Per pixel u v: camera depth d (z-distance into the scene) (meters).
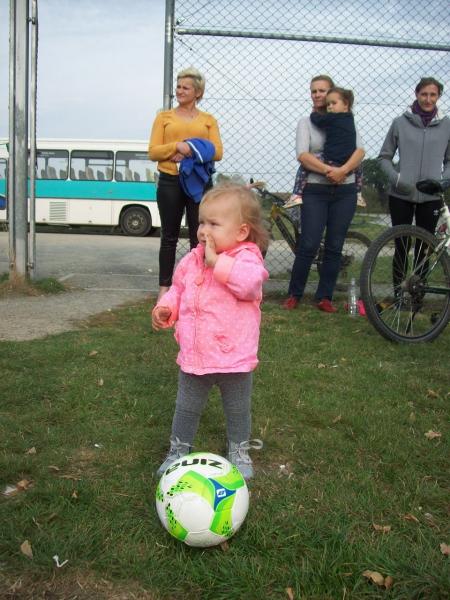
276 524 2.00
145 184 19.48
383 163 5.34
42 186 19.70
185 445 2.35
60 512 2.03
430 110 5.14
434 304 4.78
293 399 3.16
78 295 6.03
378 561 1.81
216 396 3.16
